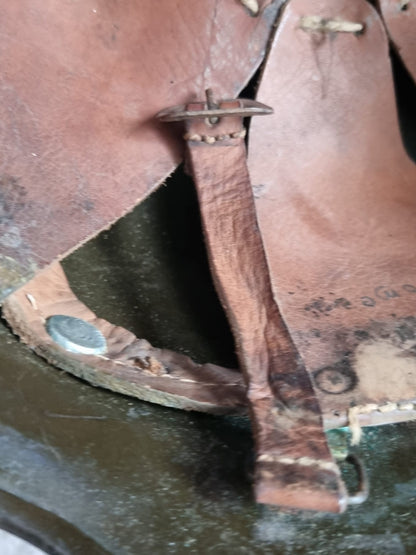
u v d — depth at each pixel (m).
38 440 0.57
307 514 0.54
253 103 0.65
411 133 0.90
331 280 0.71
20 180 0.63
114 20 0.67
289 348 0.57
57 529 0.52
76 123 0.65
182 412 0.62
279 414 0.54
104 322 0.66
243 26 0.72
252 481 0.55
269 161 0.76
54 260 0.63
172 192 0.91
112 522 0.52
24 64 0.64
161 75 0.68
